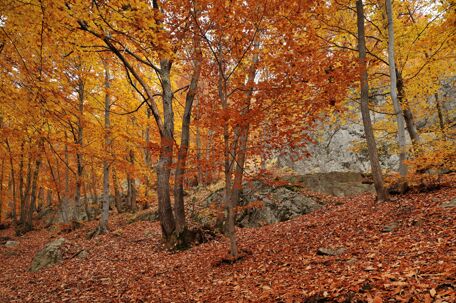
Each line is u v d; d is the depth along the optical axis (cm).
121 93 1461
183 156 959
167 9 750
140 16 615
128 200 2391
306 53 723
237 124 679
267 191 1410
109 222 1808
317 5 858
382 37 1039
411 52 966
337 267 529
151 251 1038
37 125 852
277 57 716
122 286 716
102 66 1354
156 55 752
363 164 1905
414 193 899
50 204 3384
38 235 1986
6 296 773
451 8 751
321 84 739
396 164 1823
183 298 584
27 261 1238
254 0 654
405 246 537
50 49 773
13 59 730
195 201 1695
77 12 610
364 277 429
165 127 1068
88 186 3027
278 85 679
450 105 1703
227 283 611
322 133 1802
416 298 334
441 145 971
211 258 826
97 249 1156
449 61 1052
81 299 666
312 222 991
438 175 926
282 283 530
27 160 2248
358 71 747
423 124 1722
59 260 1068
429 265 414
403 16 1098
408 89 1101
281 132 714
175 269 797
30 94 730
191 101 1055
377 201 932
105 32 720
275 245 827
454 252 442
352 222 822
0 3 569
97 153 1335
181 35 801
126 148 1736
